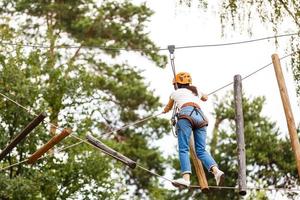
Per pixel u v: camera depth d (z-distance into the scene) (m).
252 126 41.41
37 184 28.44
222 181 14.09
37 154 16.05
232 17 18.70
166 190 41.78
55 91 30.92
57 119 30.83
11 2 40.06
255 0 18.75
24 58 30.89
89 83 31.67
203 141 14.47
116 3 41.66
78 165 29.59
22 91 29.64
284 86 15.27
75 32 40.66
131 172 41.69
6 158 28.98
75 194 29.59
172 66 15.44
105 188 29.92
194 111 14.50
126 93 40.53
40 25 40.44
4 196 27.77
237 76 15.05
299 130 36.25
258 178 40.56
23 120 29.59
